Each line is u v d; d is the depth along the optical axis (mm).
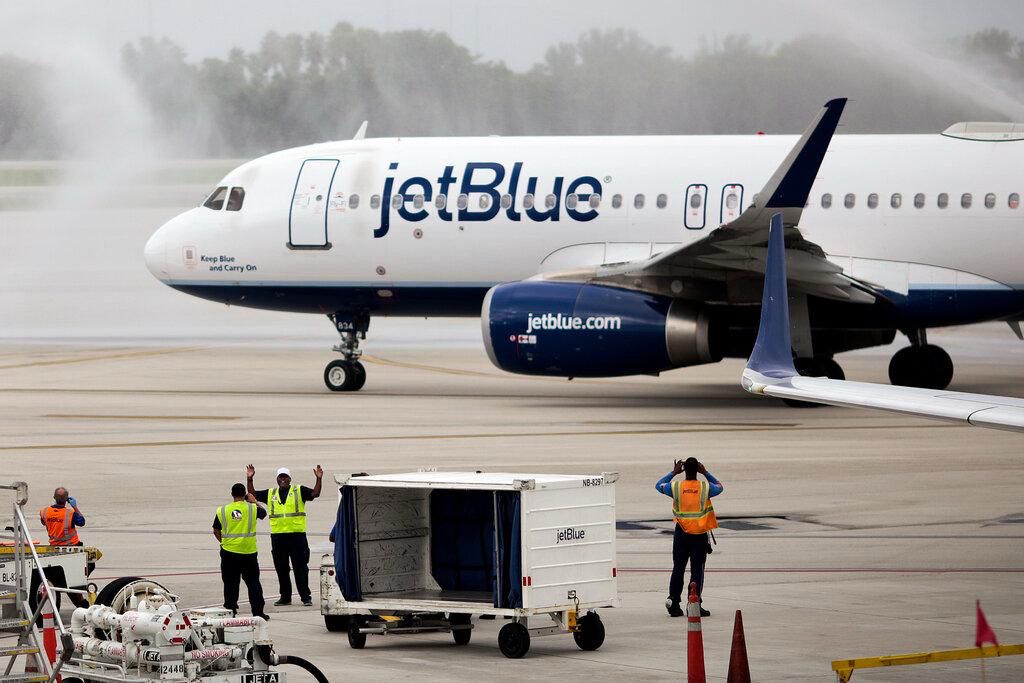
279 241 135500
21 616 48812
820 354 133875
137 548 70688
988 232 121812
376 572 56062
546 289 122438
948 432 109938
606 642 53500
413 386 152125
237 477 90875
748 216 108062
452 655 52500
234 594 58125
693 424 115062
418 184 131625
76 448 104938
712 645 51750
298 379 162500
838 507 79312
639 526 75125
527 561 51562
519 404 132250
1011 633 52750
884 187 124000
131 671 43844
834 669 42219
